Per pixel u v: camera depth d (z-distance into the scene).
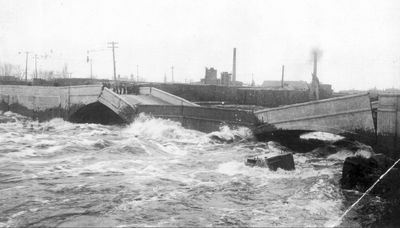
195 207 13.35
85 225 11.44
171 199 14.19
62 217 12.09
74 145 25.28
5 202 13.50
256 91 47.50
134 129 33.38
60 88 42.44
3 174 17.58
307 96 44.34
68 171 18.52
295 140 28.67
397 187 14.59
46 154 22.64
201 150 25.75
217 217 12.35
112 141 27.34
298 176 18.34
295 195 15.04
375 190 14.78
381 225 11.66
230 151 25.48
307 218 12.34
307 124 25.88
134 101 38.38
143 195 14.61
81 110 40.97
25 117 44.97
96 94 38.66
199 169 19.72
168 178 17.56
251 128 29.27
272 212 12.93
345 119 23.83
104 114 42.78
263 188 16.11
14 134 30.42
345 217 12.41
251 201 14.23
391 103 21.66
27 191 14.90
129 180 16.95
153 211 12.78
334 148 25.61
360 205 13.57
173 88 48.66
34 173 17.92
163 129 31.38
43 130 34.31
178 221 11.91
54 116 42.91
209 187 16.08
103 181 16.70
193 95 49.31
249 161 20.20
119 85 46.06
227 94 49.66
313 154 25.53
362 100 22.94
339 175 18.55
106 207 13.09
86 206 13.15
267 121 28.39
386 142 21.86
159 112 33.47
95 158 21.84
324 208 13.37
